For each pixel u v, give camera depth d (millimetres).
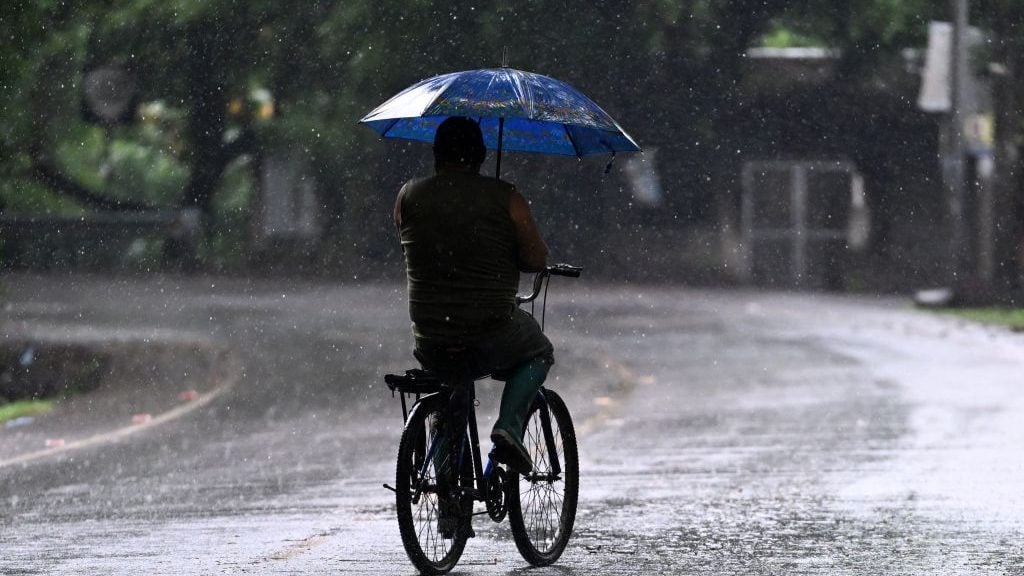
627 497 32406
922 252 130000
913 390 54188
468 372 23297
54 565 24969
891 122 130375
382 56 122250
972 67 111312
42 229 123375
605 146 25250
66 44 115812
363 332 81062
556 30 122562
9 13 70375
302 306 98500
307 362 67938
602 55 125375
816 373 61375
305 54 126438
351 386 59312
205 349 73250
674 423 47094
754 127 132000
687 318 92250
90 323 84875
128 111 129875
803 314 95375
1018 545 26094
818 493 32500
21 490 35594
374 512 30844
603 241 134500
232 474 37656
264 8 125625
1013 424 43938
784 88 131500
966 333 80000
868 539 26922
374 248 139250
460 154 23203
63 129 123875
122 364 68250
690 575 23781
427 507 23562
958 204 102000
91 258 125375
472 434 23844
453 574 23969
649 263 133875
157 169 144125
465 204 22844
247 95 132500
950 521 28688
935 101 124125
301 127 128875
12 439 47562
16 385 63375
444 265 22922
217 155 137250
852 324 86688
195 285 118000
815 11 129250
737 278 132500
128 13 125562
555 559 25094
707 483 34344
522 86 23422
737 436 43344
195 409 53969
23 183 118188
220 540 27438
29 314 89812
